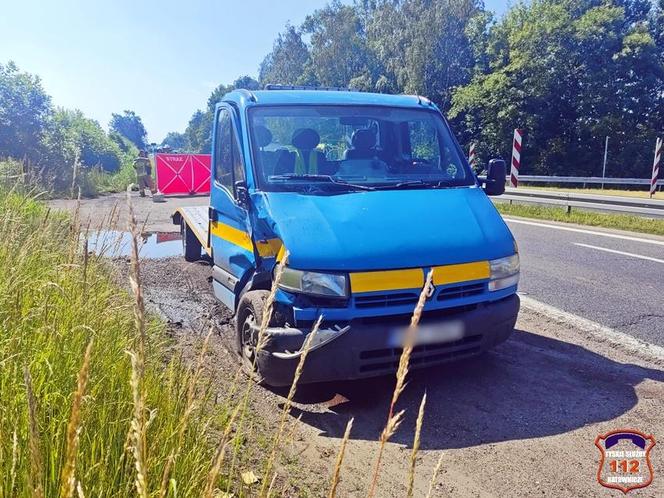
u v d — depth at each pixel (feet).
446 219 13.17
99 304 11.21
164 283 23.29
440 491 9.35
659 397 12.51
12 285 10.18
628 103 103.35
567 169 106.01
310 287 11.42
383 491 9.32
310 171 14.80
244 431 10.71
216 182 17.61
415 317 4.85
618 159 102.27
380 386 13.37
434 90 129.18
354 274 11.40
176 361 10.93
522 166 110.83
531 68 106.32
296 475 9.56
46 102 67.26
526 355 15.14
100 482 6.24
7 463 6.12
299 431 11.28
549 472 9.86
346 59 170.91
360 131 16.05
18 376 7.52
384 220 12.62
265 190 13.62
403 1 140.05
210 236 18.48
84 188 62.69
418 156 16.46
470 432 11.24
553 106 108.06
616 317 17.98
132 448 4.41
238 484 8.80
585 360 14.70
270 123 15.17
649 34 103.81
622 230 36.40
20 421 6.68
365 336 11.37
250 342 13.34
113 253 15.60
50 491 5.97
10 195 17.74
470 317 12.31
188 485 7.02
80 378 3.88
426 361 12.15
